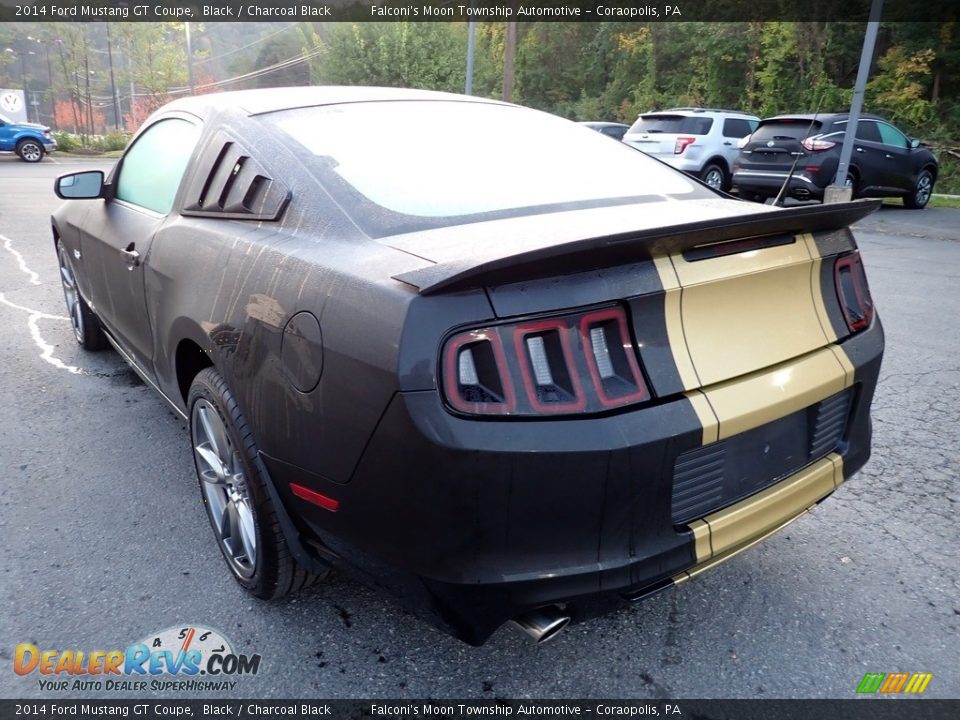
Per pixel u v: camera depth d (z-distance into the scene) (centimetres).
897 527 294
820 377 208
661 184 265
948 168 1997
